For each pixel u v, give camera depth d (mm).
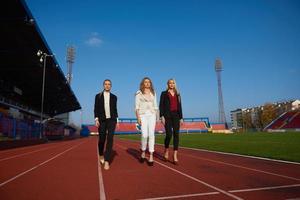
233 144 17031
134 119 100375
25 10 23516
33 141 23953
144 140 7320
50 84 51031
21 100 62250
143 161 7820
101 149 7492
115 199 3895
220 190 4312
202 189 4395
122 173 5988
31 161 8695
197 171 6172
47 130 40812
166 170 6336
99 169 6617
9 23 25828
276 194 4035
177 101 7531
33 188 4633
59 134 50188
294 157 8711
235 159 8648
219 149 13172
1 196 4129
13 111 43656
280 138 26500
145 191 4312
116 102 7176
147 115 7215
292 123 86688
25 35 29047
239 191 4238
